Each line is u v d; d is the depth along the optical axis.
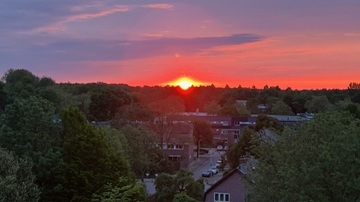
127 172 39.12
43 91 76.94
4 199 27.08
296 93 158.75
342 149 20.11
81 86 143.25
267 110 141.38
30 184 30.73
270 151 26.70
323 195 20.09
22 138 35.00
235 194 44.56
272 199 23.94
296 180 20.66
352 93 157.12
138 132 64.19
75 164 36.00
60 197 35.19
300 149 21.88
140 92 159.50
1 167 28.95
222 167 81.06
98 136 37.91
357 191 20.12
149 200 43.97
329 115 23.17
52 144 36.88
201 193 48.12
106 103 99.81
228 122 115.81
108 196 28.28
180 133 86.75
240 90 178.50
